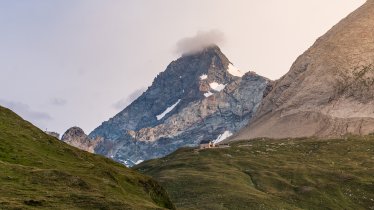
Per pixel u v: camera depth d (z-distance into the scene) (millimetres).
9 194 88312
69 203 90188
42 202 86812
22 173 103812
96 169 130875
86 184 107750
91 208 89750
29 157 123500
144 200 120062
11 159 118375
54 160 130375
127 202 101062
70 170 122125
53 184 102000
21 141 135500
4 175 100250
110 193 109312
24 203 83875
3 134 135125
